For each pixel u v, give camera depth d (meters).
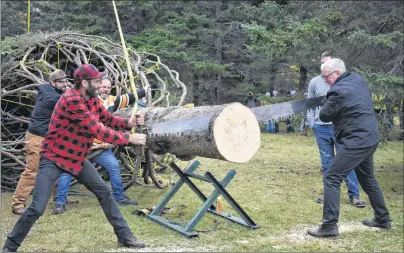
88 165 4.04
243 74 18.33
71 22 15.38
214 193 4.76
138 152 5.70
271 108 4.79
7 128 7.12
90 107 3.99
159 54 14.35
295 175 7.84
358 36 6.92
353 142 4.67
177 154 4.59
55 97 5.15
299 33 7.33
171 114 4.62
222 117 4.07
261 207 5.70
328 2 8.33
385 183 7.38
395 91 6.84
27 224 3.79
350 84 4.77
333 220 4.64
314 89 6.00
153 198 6.08
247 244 4.38
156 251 4.14
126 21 16.58
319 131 5.98
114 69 7.11
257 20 8.98
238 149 4.14
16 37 7.45
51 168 3.87
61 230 4.69
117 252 4.09
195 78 18.39
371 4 7.91
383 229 4.97
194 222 4.62
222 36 17.12
